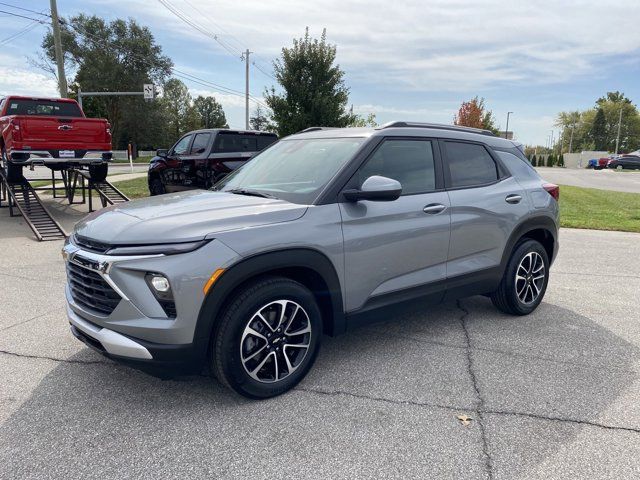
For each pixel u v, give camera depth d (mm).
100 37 49844
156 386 3275
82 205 13484
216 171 10508
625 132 107938
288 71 16469
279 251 2969
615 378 3453
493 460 2527
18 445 2617
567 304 5191
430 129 4066
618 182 28234
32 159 10211
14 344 3963
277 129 17062
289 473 2414
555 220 4871
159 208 3229
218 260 2752
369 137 3637
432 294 3902
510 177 4566
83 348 3891
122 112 53750
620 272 6660
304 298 3156
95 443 2645
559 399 3156
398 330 4355
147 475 2393
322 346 3984
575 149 115562
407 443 2664
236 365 2912
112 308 2818
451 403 3092
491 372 3531
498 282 4457
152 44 52750
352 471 2432
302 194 3354
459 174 4145
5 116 11188
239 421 2865
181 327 2705
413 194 3748
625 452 2605
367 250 3400
